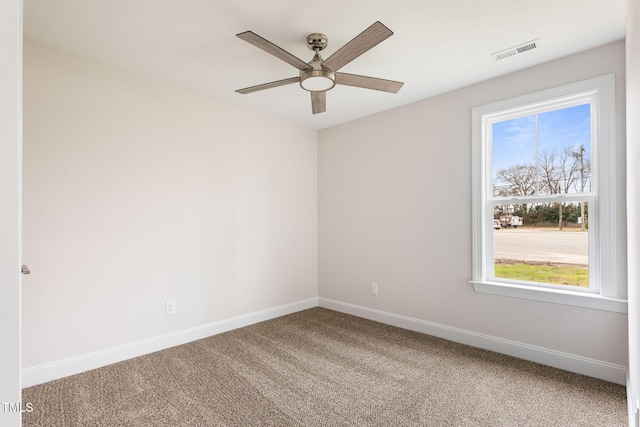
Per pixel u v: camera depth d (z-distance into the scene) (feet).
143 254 9.02
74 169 7.89
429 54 7.92
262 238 12.07
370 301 12.19
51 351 7.54
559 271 8.31
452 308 10.01
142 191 9.02
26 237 7.24
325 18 6.57
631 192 5.45
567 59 7.99
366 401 6.72
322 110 9.23
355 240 12.69
